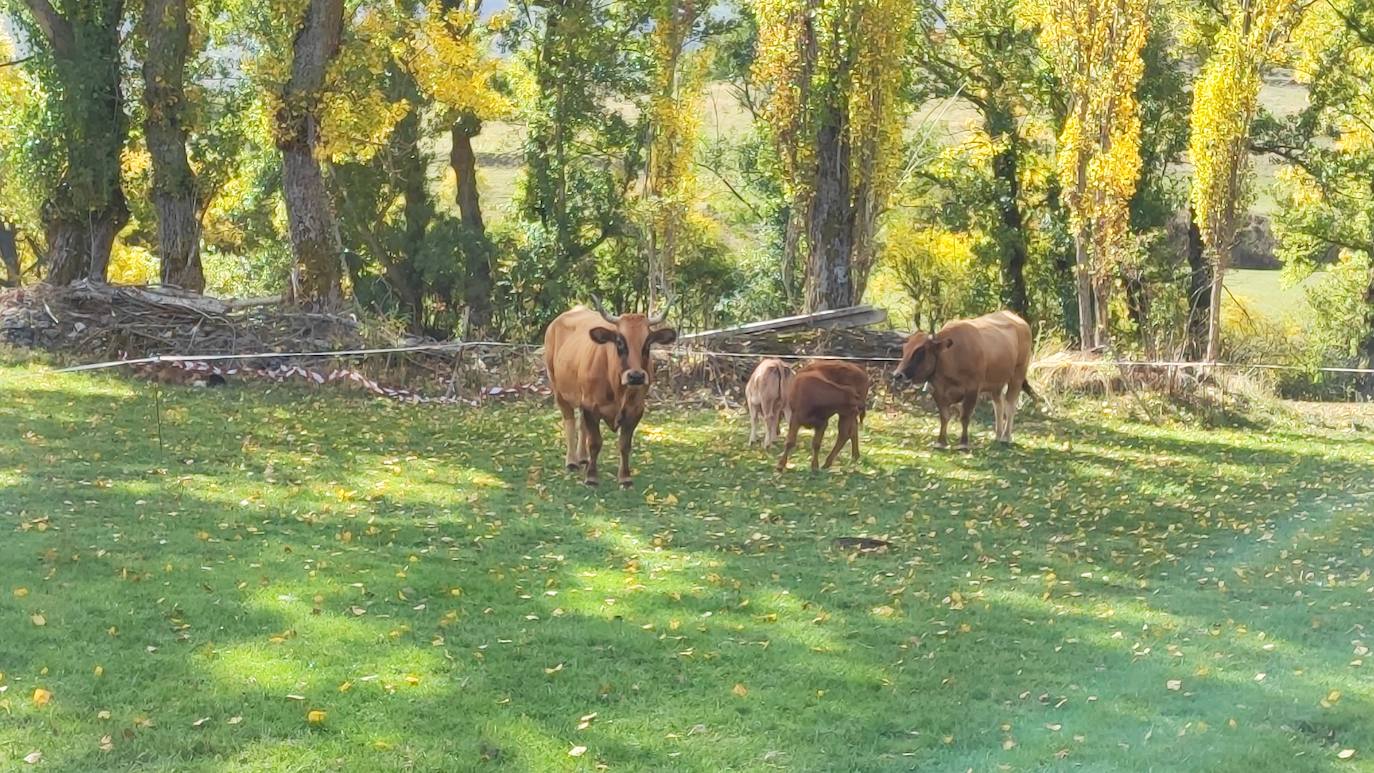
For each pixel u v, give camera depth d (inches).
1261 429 811.4
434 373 783.1
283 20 966.4
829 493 503.5
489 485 486.0
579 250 1395.2
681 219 1314.0
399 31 1187.9
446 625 310.5
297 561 358.9
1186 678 295.9
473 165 1417.3
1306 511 514.3
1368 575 402.9
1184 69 1525.6
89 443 513.3
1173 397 829.2
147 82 926.4
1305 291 1536.7
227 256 1555.1
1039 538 443.2
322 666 279.3
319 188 917.8
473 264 1304.1
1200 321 1031.0
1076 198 992.9
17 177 997.2
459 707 261.9
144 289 805.9
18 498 410.3
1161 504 517.7
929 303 1553.9
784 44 960.9
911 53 1389.0
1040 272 1497.3
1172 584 387.9
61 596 313.4
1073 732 261.3
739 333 824.9
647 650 300.4
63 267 988.6
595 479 492.1
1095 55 978.7
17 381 670.5
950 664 300.4
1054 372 846.5
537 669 285.3
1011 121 1419.8
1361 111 1331.2
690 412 737.6
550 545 397.1
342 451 542.6
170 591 323.0
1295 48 1357.0
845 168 975.0
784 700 272.7
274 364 760.3
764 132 1015.0
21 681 261.9
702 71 1330.0
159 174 935.7
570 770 235.5
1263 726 267.4
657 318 479.2
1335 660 313.9
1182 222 1517.0
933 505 490.6
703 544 408.2
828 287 976.9
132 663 274.1
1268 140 1380.4
